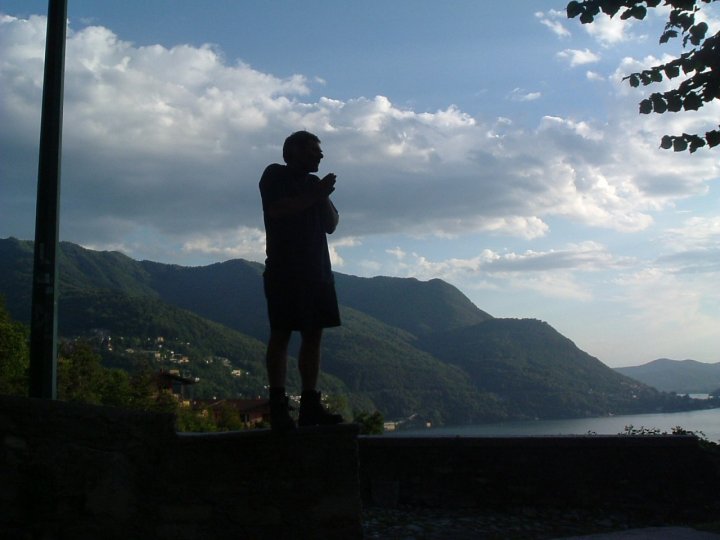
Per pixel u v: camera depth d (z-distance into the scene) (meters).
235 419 58.19
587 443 9.05
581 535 7.66
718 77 7.63
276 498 4.88
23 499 4.69
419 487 8.95
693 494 8.99
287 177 4.95
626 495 8.97
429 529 7.68
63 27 6.54
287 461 4.91
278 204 4.77
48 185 6.27
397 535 7.36
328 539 4.87
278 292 4.84
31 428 4.74
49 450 4.75
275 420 4.84
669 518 8.82
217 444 4.90
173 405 55.75
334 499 4.90
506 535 7.54
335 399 47.34
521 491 8.93
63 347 55.81
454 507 8.85
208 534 4.82
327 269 5.02
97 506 4.76
